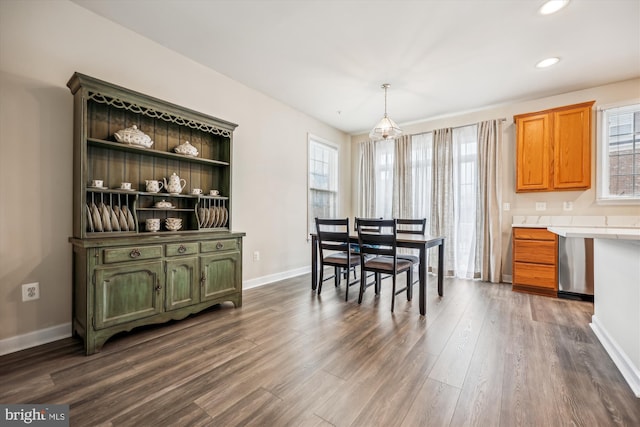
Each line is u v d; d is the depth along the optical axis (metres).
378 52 2.79
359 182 5.41
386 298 3.20
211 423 1.28
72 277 2.19
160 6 2.21
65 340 2.11
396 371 1.72
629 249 1.69
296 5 2.17
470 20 2.30
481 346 2.04
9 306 1.94
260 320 2.52
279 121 4.05
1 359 1.83
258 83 3.50
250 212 3.64
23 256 2.00
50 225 2.10
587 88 3.51
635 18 2.25
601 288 2.18
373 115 4.56
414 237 3.07
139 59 2.58
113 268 2.02
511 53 2.77
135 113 2.55
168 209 2.63
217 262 2.70
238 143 3.48
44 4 2.07
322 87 3.60
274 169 3.98
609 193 3.38
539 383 1.60
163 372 1.69
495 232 3.97
